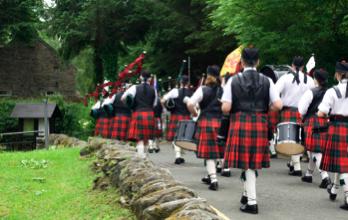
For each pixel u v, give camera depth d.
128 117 9.65
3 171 6.41
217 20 13.48
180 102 9.51
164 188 3.96
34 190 5.17
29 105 16.95
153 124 7.82
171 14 19.98
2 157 7.74
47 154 8.11
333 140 5.04
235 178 6.68
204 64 22.14
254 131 4.67
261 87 4.71
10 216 4.11
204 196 5.44
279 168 7.71
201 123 5.95
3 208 4.41
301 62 6.96
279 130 5.54
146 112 7.74
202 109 6.00
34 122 16.77
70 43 22.27
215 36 18.34
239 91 4.72
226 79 7.17
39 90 26.34
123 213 4.03
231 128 4.80
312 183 6.33
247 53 4.76
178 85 10.21
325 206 4.98
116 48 23.52
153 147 11.01
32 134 16.73
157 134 10.62
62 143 12.14
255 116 4.70
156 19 20.56
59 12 22.08
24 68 26.34
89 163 6.82
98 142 7.60
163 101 9.58
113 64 23.44
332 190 5.25
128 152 5.84
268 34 11.17
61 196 4.84
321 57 11.65
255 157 4.64
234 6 11.91
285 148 5.54
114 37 22.36
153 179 4.30
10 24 22.95
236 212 4.68
